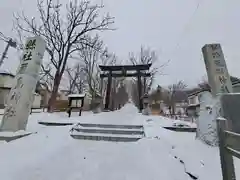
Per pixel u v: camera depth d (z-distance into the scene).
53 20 15.64
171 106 30.84
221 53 5.47
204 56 5.77
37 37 6.12
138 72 17.19
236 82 15.46
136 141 5.39
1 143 4.39
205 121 4.84
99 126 6.64
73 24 15.98
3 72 23.02
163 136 5.38
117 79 34.00
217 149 4.14
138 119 8.80
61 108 17.83
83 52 23.66
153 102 22.53
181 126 7.12
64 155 4.15
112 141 5.49
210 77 5.41
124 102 39.22
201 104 5.23
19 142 4.54
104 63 26.48
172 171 3.34
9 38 16.62
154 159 3.90
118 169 3.51
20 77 5.67
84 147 4.84
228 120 2.87
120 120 8.03
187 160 3.64
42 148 4.36
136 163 3.77
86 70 24.36
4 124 5.21
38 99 25.23
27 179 2.98
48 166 3.50
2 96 22.11
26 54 6.05
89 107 24.23
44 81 23.11
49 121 7.42
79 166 3.64
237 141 2.03
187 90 39.03
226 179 2.24
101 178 3.15
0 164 3.31
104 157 4.12
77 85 30.50
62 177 3.16
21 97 5.40
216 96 4.93
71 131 6.05
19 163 3.45
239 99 2.90
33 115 10.16
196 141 4.88
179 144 4.70
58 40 15.45
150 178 3.13
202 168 3.24
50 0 15.45
